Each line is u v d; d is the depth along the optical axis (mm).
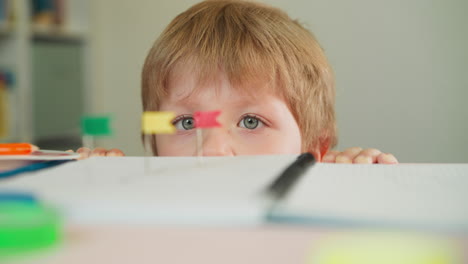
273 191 267
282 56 878
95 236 221
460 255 186
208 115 469
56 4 2055
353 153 732
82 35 2240
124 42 2373
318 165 432
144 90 981
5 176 385
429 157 1879
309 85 915
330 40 1962
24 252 203
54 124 2064
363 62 1928
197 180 318
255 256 192
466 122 1824
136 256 195
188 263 186
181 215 240
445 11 1801
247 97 841
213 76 845
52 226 215
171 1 2268
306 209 236
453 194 287
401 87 1888
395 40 1876
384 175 368
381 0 1879
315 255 189
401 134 1905
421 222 220
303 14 1984
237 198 255
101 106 2391
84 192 277
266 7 1016
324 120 977
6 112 1835
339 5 1938
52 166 460
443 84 1833
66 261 193
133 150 2359
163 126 406
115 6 2367
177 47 883
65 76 2131
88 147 554
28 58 1920
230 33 891
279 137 839
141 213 242
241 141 823
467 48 1788
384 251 187
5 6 1815
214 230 224
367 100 1938
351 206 245
